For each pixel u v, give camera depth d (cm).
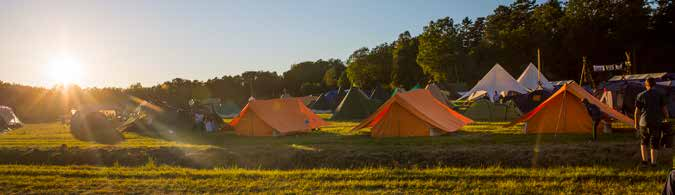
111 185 887
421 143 1453
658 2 6744
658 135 907
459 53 7819
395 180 855
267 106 2020
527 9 8406
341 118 2862
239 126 2027
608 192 712
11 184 928
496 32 8006
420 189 775
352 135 1811
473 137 1545
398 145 1431
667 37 6562
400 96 1706
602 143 1241
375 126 1719
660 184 748
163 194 803
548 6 7506
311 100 5825
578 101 1520
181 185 865
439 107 1950
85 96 5775
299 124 2019
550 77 6738
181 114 2472
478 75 7438
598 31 6669
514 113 2370
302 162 1305
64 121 3616
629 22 6525
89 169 1120
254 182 870
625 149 1110
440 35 7844
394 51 9362
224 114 5381
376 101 2953
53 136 2241
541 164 1094
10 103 5306
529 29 7500
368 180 865
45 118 4881
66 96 5572
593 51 6681
